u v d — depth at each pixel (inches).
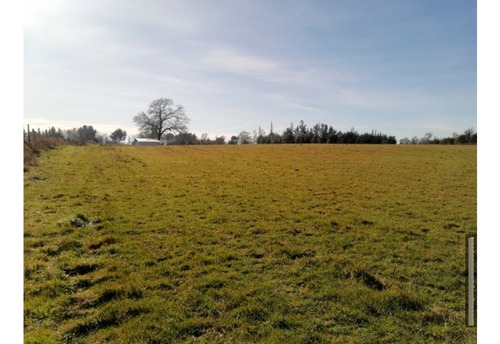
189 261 315.0
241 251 345.4
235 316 231.8
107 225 411.2
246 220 453.7
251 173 886.4
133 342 204.1
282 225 431.5
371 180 787.4
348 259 327.0
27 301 240.4
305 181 770.2
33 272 283.6
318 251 349.1
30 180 663.8
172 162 1098.7
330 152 1428.4
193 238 377.4
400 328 222.5
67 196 556.4
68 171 799.1
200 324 221.5
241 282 278.4
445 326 225.5
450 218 480.4
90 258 316.8
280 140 2486.5
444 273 301.6
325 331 218.4
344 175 858.8
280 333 214.8
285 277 289.7
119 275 282.7
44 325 218.1
